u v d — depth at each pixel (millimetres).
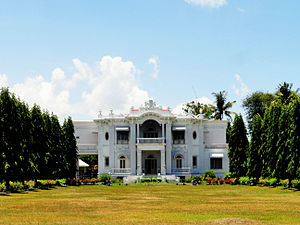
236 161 65438
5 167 40969
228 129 96500
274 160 50406
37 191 45406
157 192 45625
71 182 60688
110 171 74625
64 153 63125
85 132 80188
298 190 45531
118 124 76688
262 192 44531
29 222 20781
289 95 81250
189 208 28094
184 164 76750
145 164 77312
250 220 21781
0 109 42281
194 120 78125
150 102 76375
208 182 65125
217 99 101625
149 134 77875
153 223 20703
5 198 34844
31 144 46938
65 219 22141
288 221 21531
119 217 23219
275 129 50719
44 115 57938
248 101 100250
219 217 23172
